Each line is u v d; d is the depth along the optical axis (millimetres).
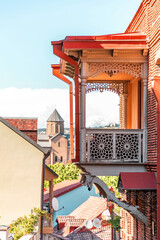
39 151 14266
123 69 13367
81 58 13188
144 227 13305
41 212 13484
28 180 14148
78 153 13430
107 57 13234
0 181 14117
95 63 13297
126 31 19031
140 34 13836
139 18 15141
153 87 11672
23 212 14023
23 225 12609
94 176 12977
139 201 13734
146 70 13336
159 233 11234
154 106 12562
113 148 13281
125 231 17031
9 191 14086
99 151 13344
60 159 158875
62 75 17281
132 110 17453
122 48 13023
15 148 14227
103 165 13055
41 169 14219
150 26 12930
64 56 13461
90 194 41125
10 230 12594
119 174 12961
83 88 13211
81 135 13227
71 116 16516
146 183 12273
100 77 17547
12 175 14148
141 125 16016
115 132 13352
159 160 11430
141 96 16125
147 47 13086
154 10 12594
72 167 92438
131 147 13344
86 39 12992
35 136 17375
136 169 13133
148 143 13109
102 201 35031
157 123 11508
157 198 11359
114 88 18703
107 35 13102
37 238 13195
